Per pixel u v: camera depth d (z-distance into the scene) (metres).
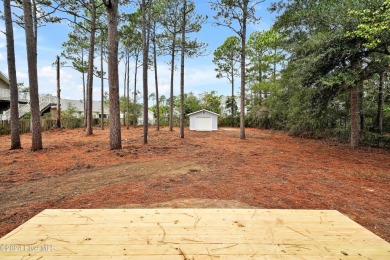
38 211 3.19
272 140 13.27
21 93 21.98
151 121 32.34
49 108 25.03
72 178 5.00
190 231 1.91
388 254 1.59
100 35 17.67
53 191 4.11
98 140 11.70
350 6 7.70
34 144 8.27
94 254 1.54
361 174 5.50
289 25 12.17
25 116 18.97
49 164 6.32
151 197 3.78
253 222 2.10
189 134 16.41
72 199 3.68
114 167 6.07
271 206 3.42
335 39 7.99
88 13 15.41
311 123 13.34
